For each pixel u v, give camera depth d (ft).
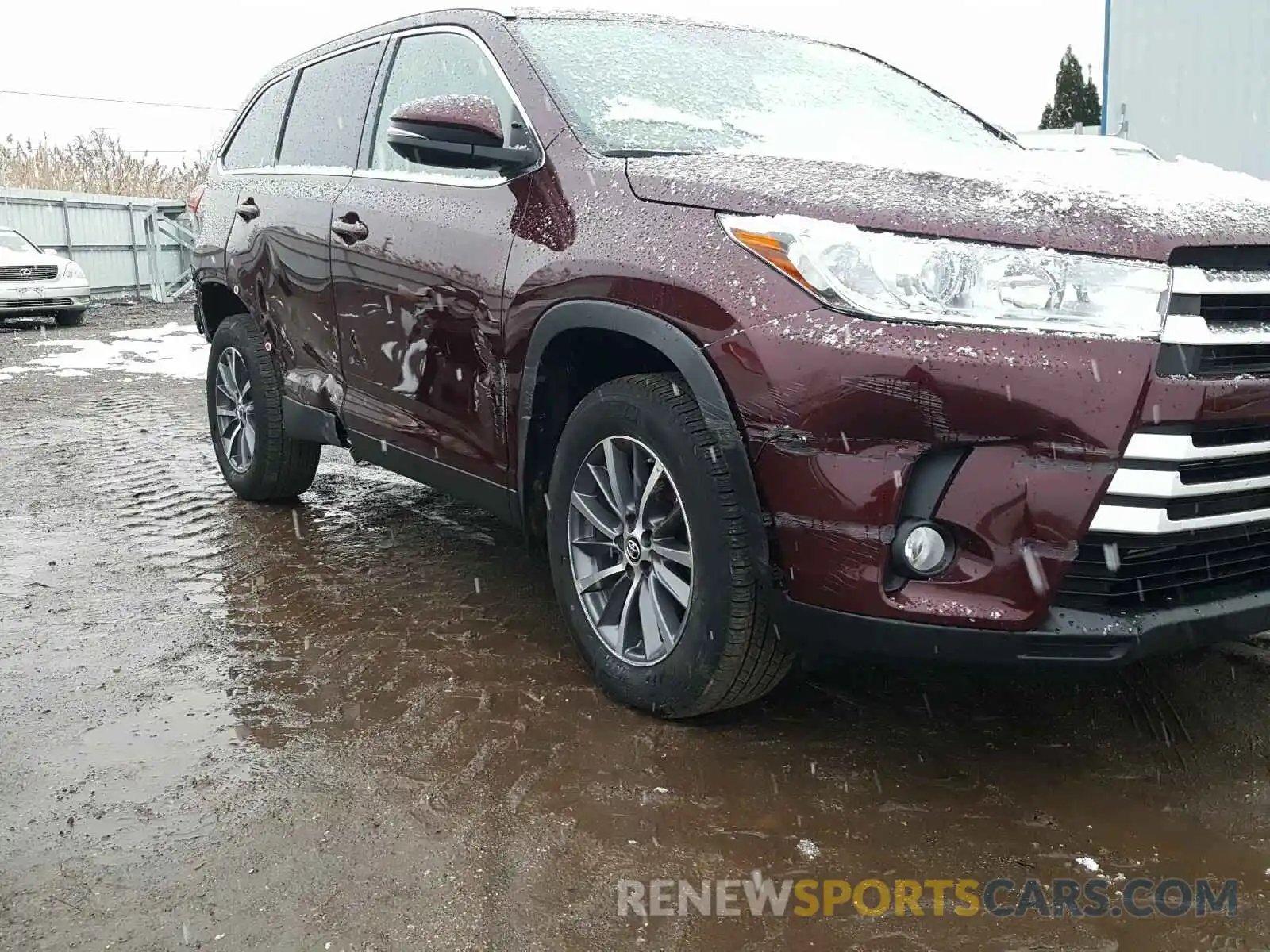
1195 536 7.26
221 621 10.94
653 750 8.23
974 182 7.71
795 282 7.20
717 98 10.49
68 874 6.65
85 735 8.48
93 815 7.32
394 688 9.34
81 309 47.26
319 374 13.05
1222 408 6.95
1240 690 9.31
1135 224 7.09
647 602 8.65
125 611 11.22
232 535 14.07
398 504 15.84
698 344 7.57
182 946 6.00
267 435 14.58
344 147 12.75
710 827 7.22
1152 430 6.88
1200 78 36.50
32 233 58.95
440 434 10.71
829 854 6.93
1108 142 28.91
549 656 10.03
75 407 24.59
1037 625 7.02
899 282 6.97
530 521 9.78
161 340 40.65
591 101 9.80
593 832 7.13
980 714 8.91
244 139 15.94
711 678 8.02
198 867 6.73
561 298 8.65
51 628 10.73
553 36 10.69
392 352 11.18
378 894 6.47
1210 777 7.93
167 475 17.61
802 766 8.02
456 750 8.23
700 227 7.79
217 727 8.62
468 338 9.87
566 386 9.38
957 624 7.06
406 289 10.69
